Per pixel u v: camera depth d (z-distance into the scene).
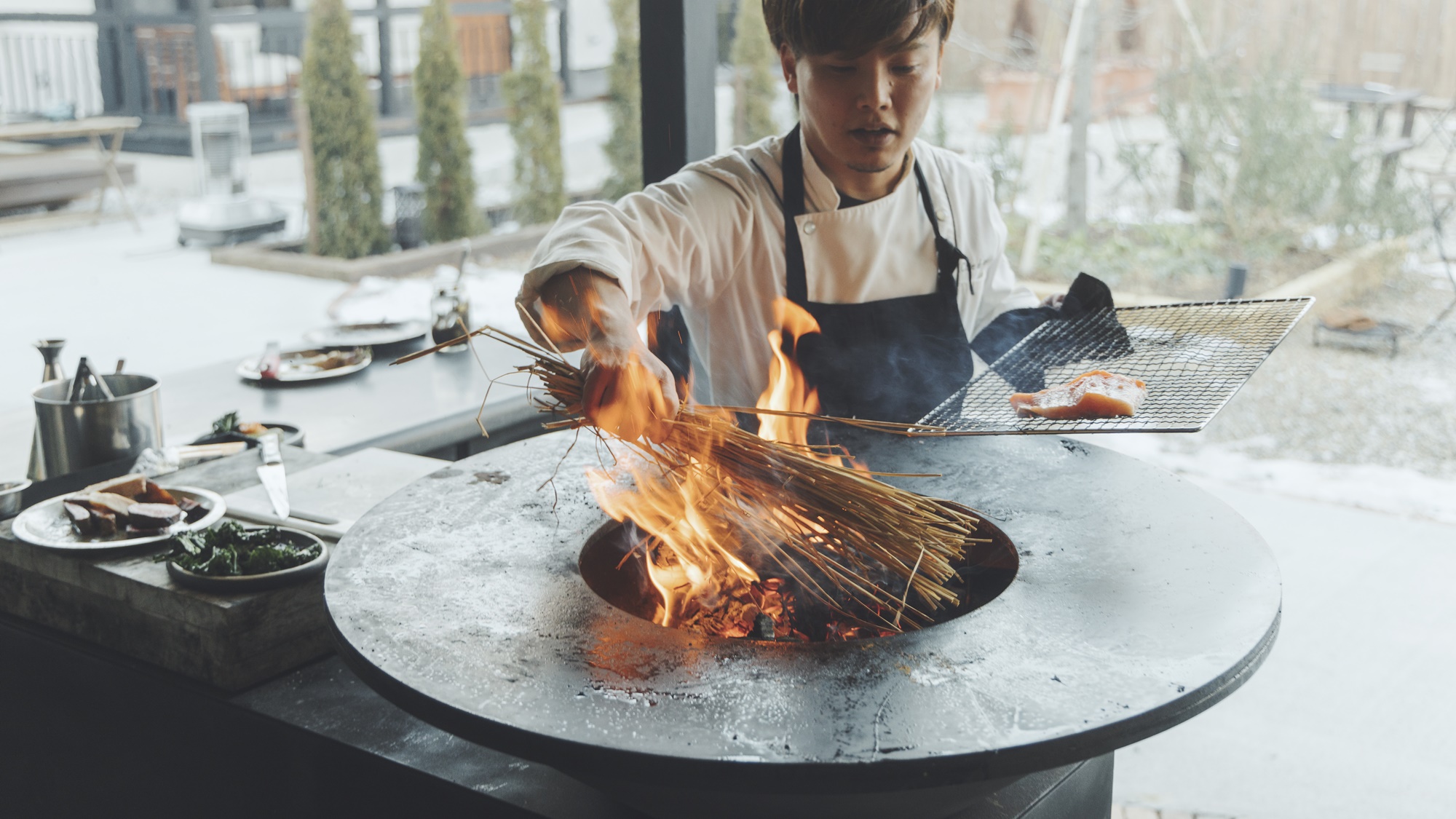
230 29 13.33
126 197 11.05
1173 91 9.18
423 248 9.40
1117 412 1.72
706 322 2.28
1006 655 1.38
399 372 3.44
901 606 1.80
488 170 11.93
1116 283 7.61
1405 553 4.39
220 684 1.86
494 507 1.87
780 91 10.95
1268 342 2.01
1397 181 8.29
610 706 1.27
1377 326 6.88
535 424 3.30
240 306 7.95
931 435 1.74
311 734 1.76
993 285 2.41
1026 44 10.26
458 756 1.71
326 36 8.99
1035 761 1.20
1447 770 3.03
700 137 3.12
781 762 1.16
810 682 1.32
